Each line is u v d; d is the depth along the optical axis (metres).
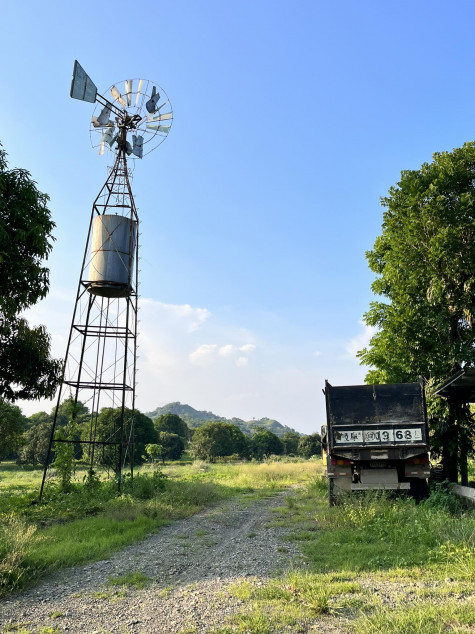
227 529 10.84
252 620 4.81
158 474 18.03
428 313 15.45
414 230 15.94
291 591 5.70
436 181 16.42
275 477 24.86
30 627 5.00
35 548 8.20
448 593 5.29
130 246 17.50
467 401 14.07
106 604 5.67
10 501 14.59
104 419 41.59
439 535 7.59
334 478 11.73
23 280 13.30
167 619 5.08
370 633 4.29
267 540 9.26
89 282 16.91
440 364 15.02
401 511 9.48
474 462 19.16
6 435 36.09
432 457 14.99
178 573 7.05
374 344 18.11
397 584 5.75
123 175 18.73
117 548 8.80
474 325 15.23
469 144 16.83
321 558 7.34
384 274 18.02
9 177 13.21
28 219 13.15
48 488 16.69
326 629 4.57
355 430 11.58
